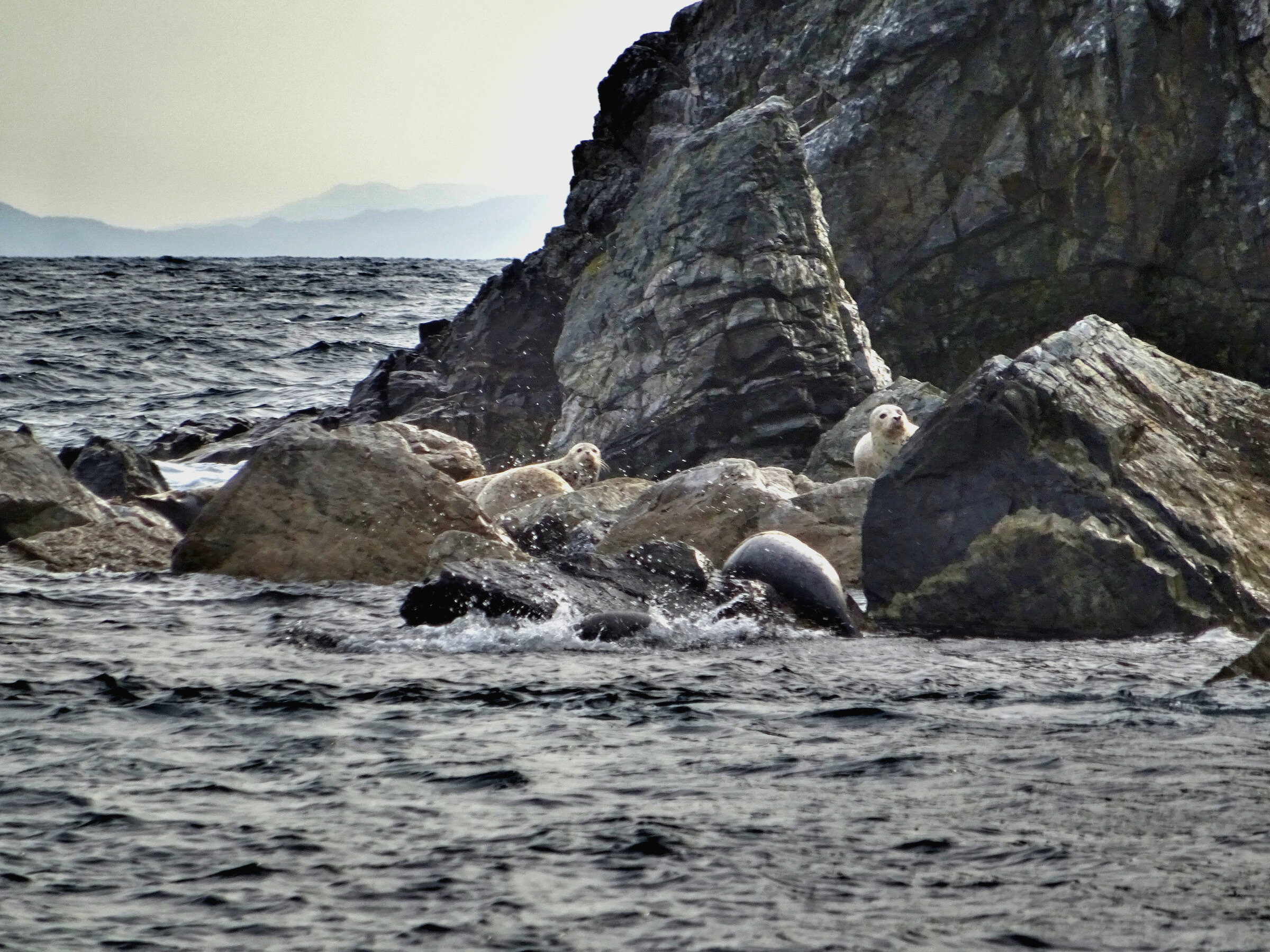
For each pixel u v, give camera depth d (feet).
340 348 587.68
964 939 57.62
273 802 76.48
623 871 65.72
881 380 284.82
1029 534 140.46
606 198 363.15
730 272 278.87
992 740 90.38
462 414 325.62
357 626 134.62
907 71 326.85
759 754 87.10
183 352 565.12
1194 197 312.29
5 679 107.86
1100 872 64.44
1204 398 150.92
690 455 276.82
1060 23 317.01
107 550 174.60
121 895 63.16
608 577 139.74
